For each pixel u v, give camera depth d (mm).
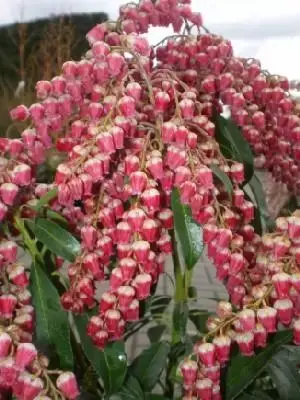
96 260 180
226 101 212
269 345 190
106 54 173
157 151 168
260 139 223
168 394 221
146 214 168
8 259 175
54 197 198
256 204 238
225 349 165
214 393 172
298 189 233
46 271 206
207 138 190
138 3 198
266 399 213
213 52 207
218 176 178
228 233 173
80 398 208
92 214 185
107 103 173
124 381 204
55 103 180
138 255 165
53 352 187
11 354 150
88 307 189
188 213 181
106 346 193
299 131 210
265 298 169
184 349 215
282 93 212
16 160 176
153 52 210
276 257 169
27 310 175
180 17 209
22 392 155
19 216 194
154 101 174
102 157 167
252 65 215
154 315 230
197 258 181
